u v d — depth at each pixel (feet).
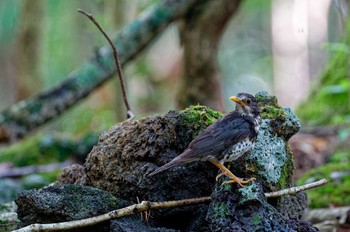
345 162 41.24
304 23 97.55
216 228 19.81
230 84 108.27
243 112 21.39
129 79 67.77
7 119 42.27
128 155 21.80
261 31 111.34
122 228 19.61
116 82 55.01
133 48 43.98
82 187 21.25
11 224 24.62
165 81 80.38
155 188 21.47
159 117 22.06
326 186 34.68
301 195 23.48
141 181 21.48
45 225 19.81
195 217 21.48
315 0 97.55
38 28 64.90
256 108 21.67
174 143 21.91
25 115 42.42
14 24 82.84
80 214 20.44
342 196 33.45
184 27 46.75
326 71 55.57
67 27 90.43
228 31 110.93
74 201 20.70
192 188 21.66
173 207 21.09
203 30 46.14
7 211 27.17
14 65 65.41
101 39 61.00
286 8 97.86
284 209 22.06
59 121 70.59
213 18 45.80
